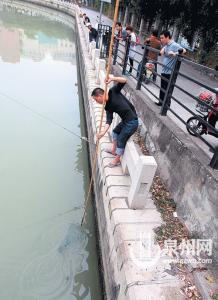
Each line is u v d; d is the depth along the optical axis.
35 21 34.72
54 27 32.50
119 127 5.18
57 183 6.76
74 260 4.79
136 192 4.09
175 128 5.23
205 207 3.70
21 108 10.33
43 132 8.98
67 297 4.21
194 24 15.92
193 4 14.10
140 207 4.29
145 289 3.14
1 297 4.06
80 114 10.80
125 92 8.74
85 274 4.61
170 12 19.19
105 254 4.29
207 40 16.02
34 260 4.66
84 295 4.30
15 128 8.92
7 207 5.76
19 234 5.15
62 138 8.83
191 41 18.22
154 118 5.97
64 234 5.26
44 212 5.77
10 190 6.25
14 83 12.84
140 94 7.48
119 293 3.35
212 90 3.94
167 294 3.13
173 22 19.88
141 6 23.53
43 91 12.46
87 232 5.43
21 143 8.16
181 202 4.30
